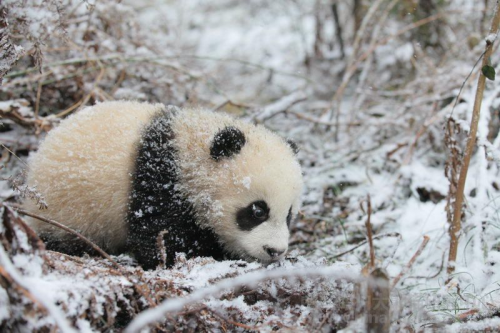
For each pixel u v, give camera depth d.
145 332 3.24
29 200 5.02
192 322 3.47
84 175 4.77
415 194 6.44
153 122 4.90
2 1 4.20
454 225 4.70
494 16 4.50
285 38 12.46
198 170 4.58
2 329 2.96
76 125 5.09
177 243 4.62
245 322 3.63
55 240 5.00
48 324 2.93
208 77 8.78
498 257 4.78
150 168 4.61
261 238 4.55
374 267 3.32
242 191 4.55
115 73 7.50
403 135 7.68
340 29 10.88
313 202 6.70
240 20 13.25
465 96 6.79
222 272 3.94
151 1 11.64
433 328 3.50
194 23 12.98
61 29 5.00
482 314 3.80
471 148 4.61
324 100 9.93
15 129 6.50
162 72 7.80
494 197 5.58
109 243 5.05
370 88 8.91
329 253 5.53
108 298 3.32
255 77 11.13
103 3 7.48
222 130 4.55
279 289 3.84
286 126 8.47
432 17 8.38
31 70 6.19
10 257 3.15
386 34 9.68
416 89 8.40
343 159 7.42
